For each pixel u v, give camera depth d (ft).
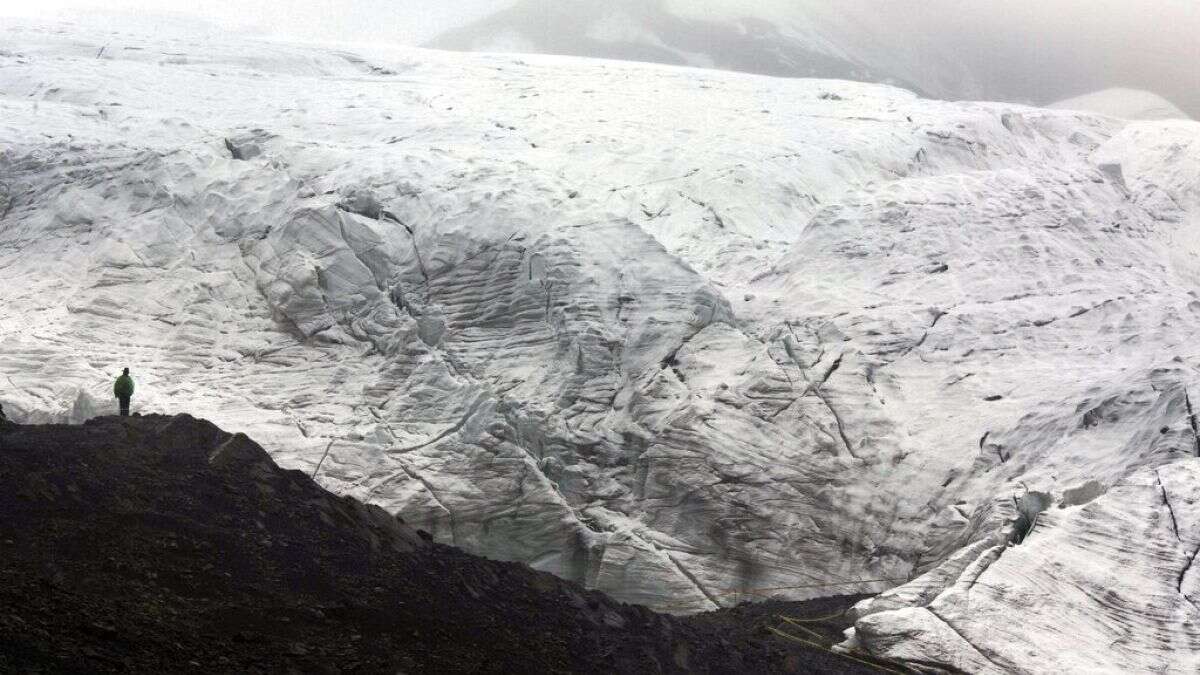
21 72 175.22
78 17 256.32
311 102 171.32
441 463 101.91
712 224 138.62
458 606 49.11
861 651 65.05
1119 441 89.25
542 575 56.13
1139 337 107.65
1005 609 65.67
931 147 168.14
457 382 108.06
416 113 167.12
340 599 46.37
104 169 132.05
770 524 96.73
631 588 95.86
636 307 111.96
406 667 42.65
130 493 48.93
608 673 47.88
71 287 120.88
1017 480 89.35
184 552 46.03
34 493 46.78
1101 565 67.97
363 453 101.65
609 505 101.09
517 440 103.76
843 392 102.78
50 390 107.65
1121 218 136.87
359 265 119.14
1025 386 101.04
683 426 101.86
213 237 125.59
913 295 114.42
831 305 113.29
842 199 127.03
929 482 95.20
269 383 111.34
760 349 108.06
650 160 151.33
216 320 117.60
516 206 119.85
